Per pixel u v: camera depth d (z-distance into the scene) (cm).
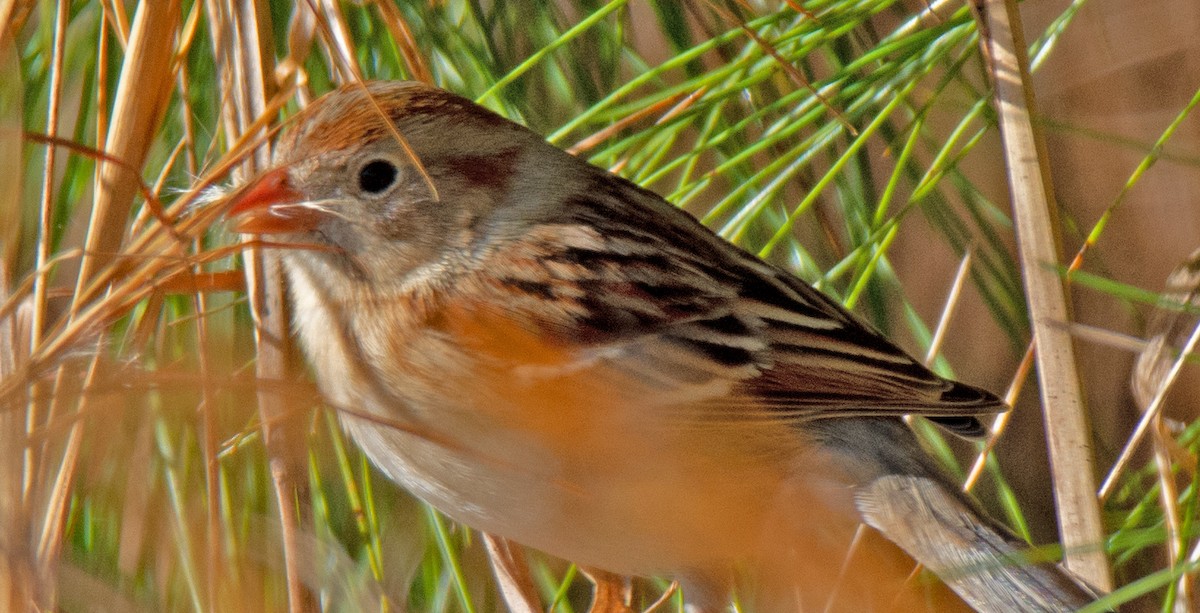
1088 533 225
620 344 226
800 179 229
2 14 221
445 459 225
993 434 226
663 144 227
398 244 226
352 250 226
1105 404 233
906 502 226
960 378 234
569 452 224
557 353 225
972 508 226
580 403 225
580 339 225
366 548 225
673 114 226
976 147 232
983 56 227
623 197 227
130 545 223
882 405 226
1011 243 232
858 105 226
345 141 225
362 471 226
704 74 227
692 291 226
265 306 224
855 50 228
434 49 227
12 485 221
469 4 227
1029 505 233
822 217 229
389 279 226
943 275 234
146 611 223
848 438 226
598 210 227
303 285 226
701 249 227
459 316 225
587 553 225
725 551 225
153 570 224
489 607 227
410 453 225
